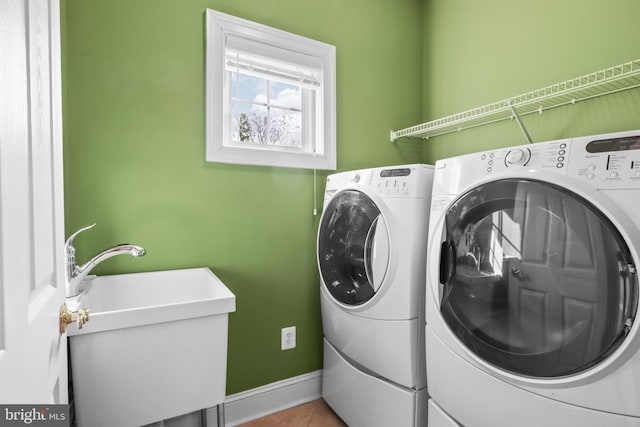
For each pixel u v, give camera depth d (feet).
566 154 2.74
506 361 2.98
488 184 3.24
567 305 2.62
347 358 5.11
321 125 6.23
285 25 5.85
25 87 1.51
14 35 1.37
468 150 6.58
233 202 5.41
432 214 3.89
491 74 6.06
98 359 3.07
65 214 4.22
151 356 3.30
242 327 5.49
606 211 2.42
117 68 4.55
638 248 2.28
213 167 5.24
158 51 4.82
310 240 6.11
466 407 3.34
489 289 3.19
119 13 4.56
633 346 2.27
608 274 2.40
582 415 2.51
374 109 6.91
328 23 6.33
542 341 2.77
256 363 5.62
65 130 4.19
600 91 4.65
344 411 5.10
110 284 4.34
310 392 6.07
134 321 3.18
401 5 7.29
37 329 1.65
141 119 4.71
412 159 7.45
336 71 6.40
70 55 4.26
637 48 4.25
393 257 4.15
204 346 3.56
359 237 4.69
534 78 5.38
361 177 4.89
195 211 5.10
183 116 5.00
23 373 1.44
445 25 7.02
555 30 5.11
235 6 5.39
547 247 2.76
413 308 4.06
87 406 3.04
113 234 4.55
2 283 1.23
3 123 1.25
